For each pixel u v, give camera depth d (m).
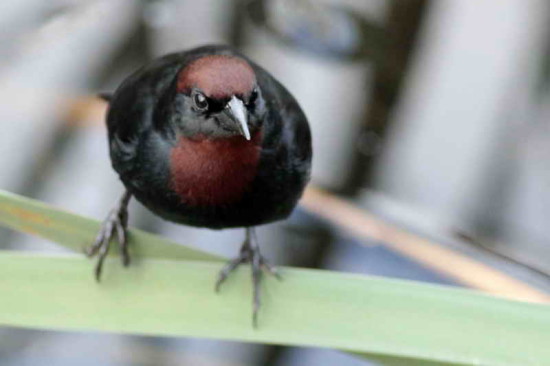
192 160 2.66
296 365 2.81
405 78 2.91
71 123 2.87
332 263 2.82
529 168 2.89
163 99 2.67
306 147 2.68
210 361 2.80
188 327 2.62
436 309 2.61
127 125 2.68
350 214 2.81
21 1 2.90
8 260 2.62
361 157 2.89
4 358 2.79
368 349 2.61
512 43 2.91
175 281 2.62
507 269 2.81
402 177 2.89
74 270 2.62
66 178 2.87
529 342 2.60
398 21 2.91
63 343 2.80
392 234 2.80
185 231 2.86
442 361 2.61
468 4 2.91
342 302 2.62
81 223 2.64
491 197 2.88
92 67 2.89
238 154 2.66
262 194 2.67
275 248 2.83
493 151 2.89
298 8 2.92
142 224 2.86
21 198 2.64
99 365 2.79
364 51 2.91
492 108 2.90
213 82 2.64
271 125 2.67
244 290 2.63
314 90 2.92
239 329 2.62
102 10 2.90
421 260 2.79
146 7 2.90
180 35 2.91
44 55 2.89
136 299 2.62
